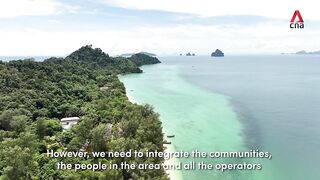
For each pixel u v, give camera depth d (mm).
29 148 90000
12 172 80250
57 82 198750
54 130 119250
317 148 119625
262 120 158500
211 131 137375
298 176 97375
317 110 181375
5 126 120688
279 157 110938
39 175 84500
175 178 91688
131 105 137875
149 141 99375
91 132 102938
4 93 155875
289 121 157500
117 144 91375
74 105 153000
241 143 123750
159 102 195250
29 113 134125
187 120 153375
